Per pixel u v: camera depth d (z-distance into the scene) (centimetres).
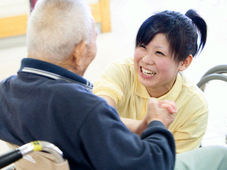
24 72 82
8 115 83
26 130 79
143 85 121
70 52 80
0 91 89
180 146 125
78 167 79
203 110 121
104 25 448
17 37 426
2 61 378
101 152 72
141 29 107
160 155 75
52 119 75
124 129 77
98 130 72
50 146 72
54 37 77
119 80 123
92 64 346
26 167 89
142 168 73
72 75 81
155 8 495
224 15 408
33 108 77
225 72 172
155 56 107
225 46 342
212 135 201
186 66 116
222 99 194
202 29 120
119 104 124
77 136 74
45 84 78
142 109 127
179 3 470
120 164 72
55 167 75
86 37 81
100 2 440
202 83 177
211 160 111
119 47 396
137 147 75
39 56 80
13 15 413
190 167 107
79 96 74
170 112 89
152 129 80
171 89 119
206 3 448
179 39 104
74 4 80
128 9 524
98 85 122
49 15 78
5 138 85
